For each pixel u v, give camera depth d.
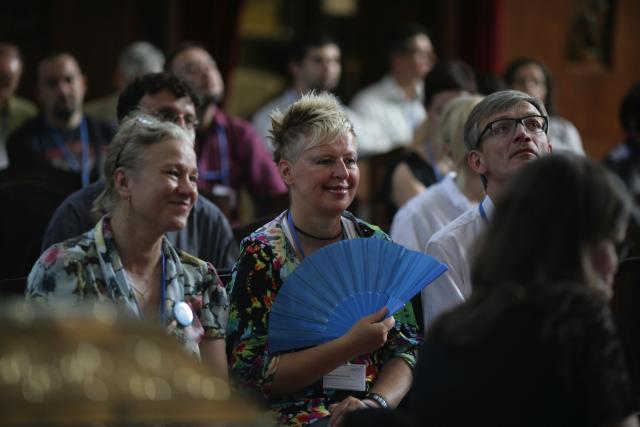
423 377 3.59
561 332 3.40
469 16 14.24
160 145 4.76
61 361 2.68
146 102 6.61
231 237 6.61
